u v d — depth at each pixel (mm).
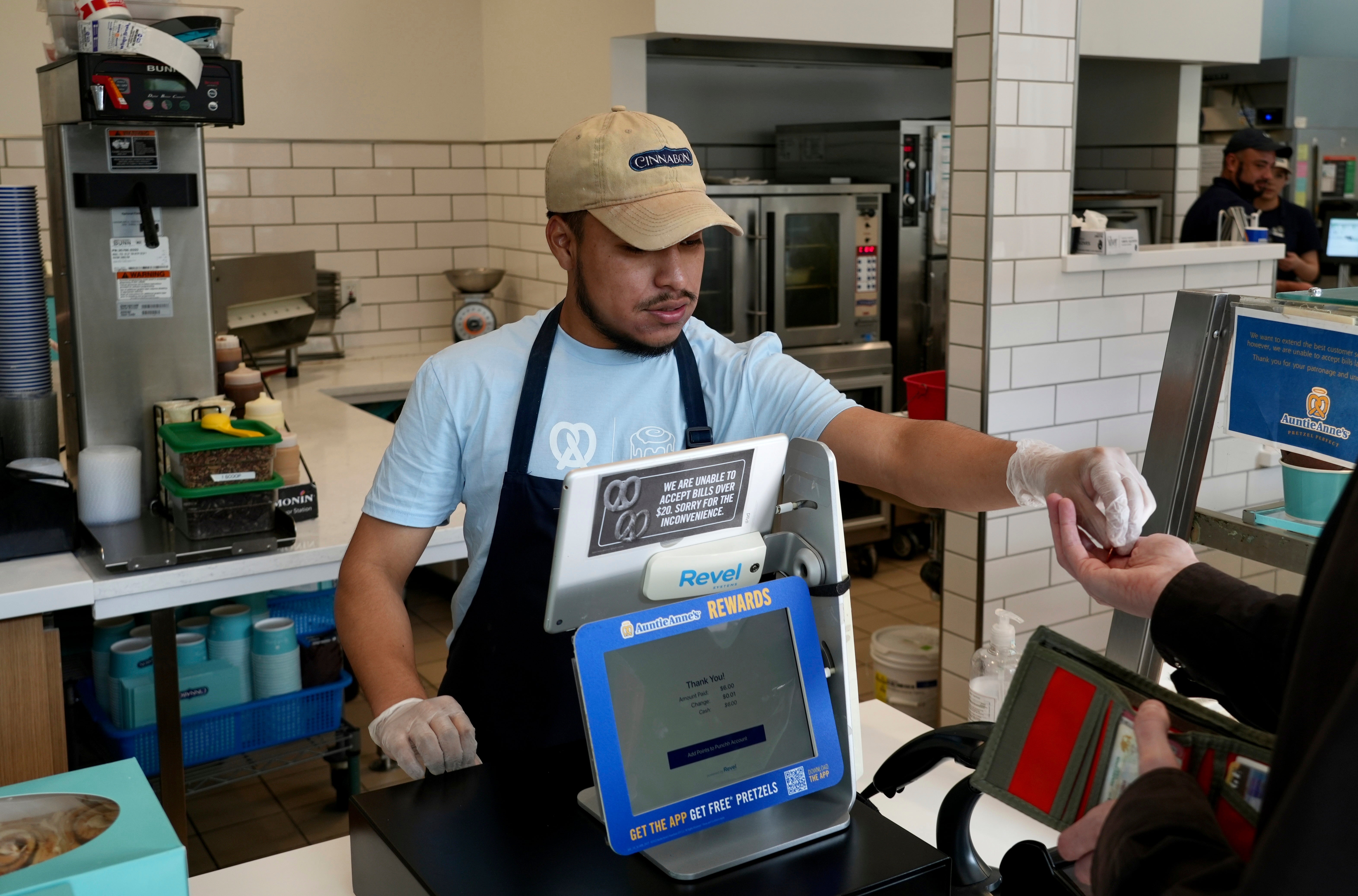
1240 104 6301
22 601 2199
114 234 2637
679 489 1023
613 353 1521
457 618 1622
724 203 4629
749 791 1033
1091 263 3160
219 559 2393
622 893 982
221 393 3318
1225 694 867
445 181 5105
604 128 1363
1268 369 1492
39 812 1005
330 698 2930
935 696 3291
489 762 1222
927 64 5227
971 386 3117
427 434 1530
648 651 1006
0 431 2658
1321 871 562
